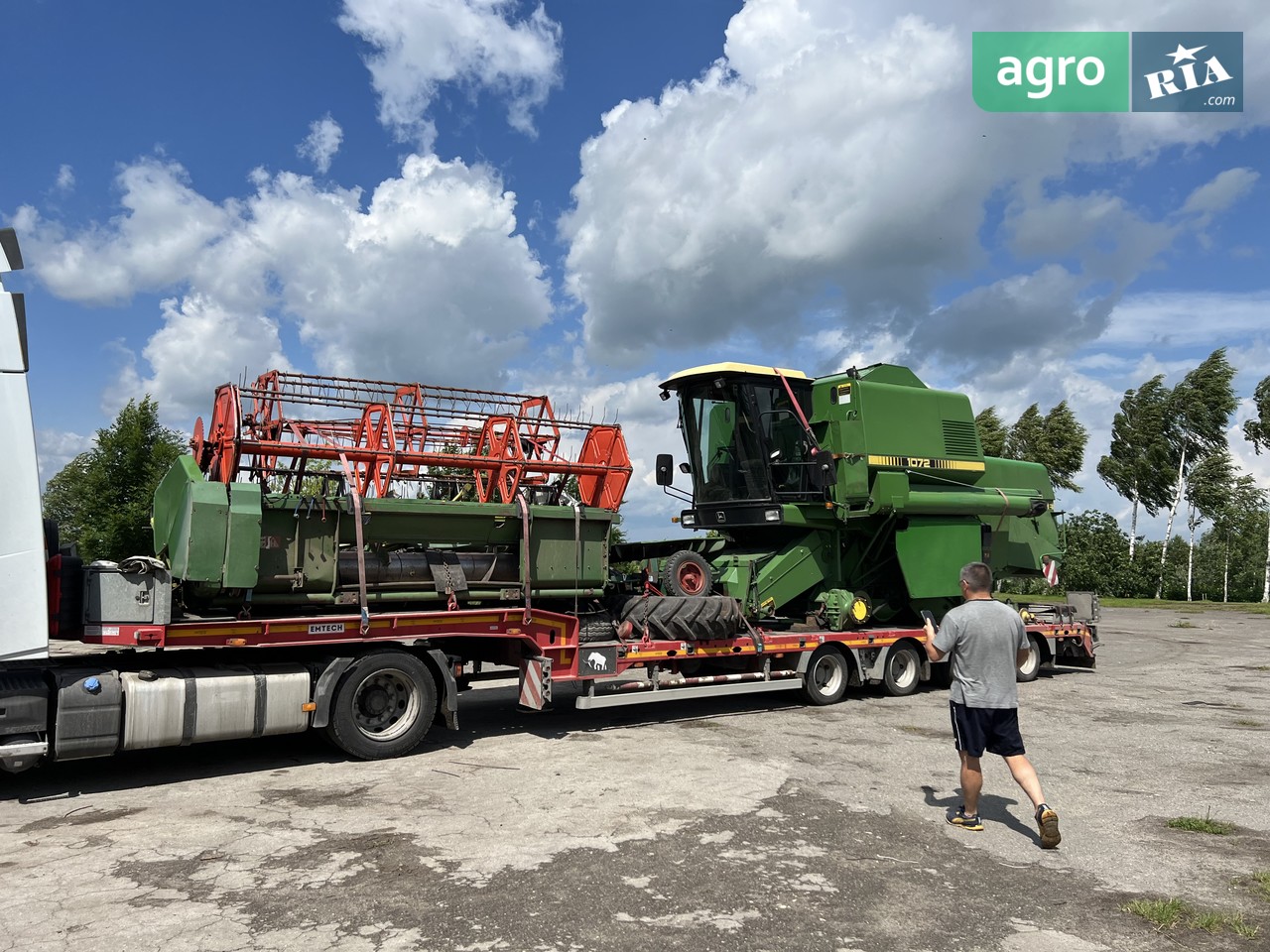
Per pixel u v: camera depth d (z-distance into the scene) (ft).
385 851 16.92
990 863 16.71
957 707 18.65
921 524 40.14
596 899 14.55
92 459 62.44
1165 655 57.72
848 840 17.92
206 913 13.83
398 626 25.84
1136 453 162.91
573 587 30.37
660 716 33.14
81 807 20.03
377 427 28.84
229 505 23.59
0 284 20.89
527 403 31.73
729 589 36.14
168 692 21.72
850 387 39.04
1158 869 16.48
